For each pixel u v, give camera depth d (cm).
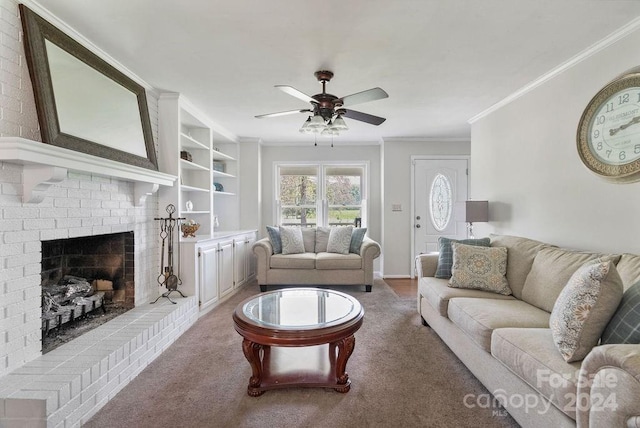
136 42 222
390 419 177
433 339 287
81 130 209
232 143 532
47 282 254
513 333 175
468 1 178
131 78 273
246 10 186
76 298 248
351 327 200
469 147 536
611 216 221
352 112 269
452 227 538
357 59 247
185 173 417
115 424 172
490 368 193
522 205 317
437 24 201
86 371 174
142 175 256
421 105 362
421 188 539
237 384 212
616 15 192
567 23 201
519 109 320
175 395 199
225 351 261
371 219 567
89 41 220
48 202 191
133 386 209
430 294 286
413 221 538
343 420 176
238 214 535
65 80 199
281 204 577
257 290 456
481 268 271
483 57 246
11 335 170
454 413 182
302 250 482
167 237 321
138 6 183
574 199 252
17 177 171
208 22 198
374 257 449
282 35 213
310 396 199
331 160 568
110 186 250
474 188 414
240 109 372
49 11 187
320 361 239
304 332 189
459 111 385
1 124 165
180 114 330
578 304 144
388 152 538
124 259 281
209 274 364
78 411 168
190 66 260
